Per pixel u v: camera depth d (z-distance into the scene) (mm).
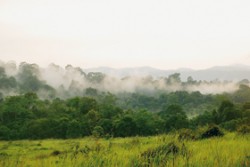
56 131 99125
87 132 97125
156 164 10266
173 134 17109
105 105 125938
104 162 10281
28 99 137375
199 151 12688
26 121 110750
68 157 12125
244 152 11773
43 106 129500
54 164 11844
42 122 101062
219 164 9742
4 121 117125
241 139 17891
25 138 100188
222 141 16422
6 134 99938
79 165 10672
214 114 101938
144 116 99000
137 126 95125
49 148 46562
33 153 36719
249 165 9641
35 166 12242
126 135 93875
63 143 57375
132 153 12367
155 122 96500
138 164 10328
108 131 96500
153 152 12062
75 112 122938
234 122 66312
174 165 9812
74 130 96375
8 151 43656
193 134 22766
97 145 13344
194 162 9961
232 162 9938
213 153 11766
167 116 111562
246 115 90062
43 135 99062
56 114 120875
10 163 11594
